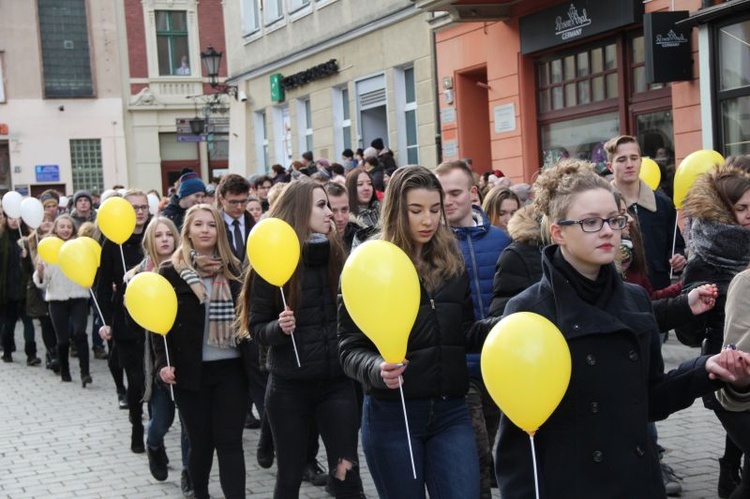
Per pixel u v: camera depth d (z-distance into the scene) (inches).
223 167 1535.4
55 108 1455.5
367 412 169.2
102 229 334.6
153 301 224.4
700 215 201.2
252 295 213.0
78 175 1467.8
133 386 318.7
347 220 283.0
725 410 173.5
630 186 261.3
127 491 279.3
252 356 229.8
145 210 351.9
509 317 129.5
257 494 267.9
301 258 206.7
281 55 938.1
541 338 125.3
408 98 747.4
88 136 1469.0
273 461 292.5
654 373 138.3
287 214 211.3
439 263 170.1
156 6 1486.2
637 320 133.3
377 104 781.9
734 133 433.1
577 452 131.6
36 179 1450.5
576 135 565.6
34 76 1444.4
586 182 131.3
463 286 171.2
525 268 198.2
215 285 232.1
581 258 131.4
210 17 1512.1
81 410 393.1
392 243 167.6
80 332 440.5
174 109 1496.1
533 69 595.2
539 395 125.0
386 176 554.9
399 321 151.6
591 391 130.9
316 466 273.9
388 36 750.5
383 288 150.7
